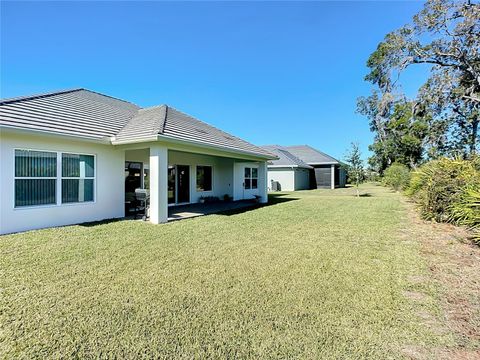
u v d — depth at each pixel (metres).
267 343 2.76
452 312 3.35
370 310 3.39
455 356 2.57
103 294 3.82
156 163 9.21
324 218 10.49
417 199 12.00
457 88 19.38
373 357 2.55
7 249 5.91
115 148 10.20
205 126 14.78
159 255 5.63
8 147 7.45
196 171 16.33
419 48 19.38
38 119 8.41
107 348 2.67
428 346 2.71
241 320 3.17
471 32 16.53
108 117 11.55
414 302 3.61
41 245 6.25
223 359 2.54
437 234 7.59
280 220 10.03
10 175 7.48
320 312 3.35
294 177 29.17
